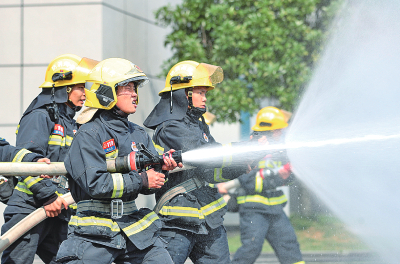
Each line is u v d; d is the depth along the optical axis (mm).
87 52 11156
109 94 4254
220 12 12648
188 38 12859
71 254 4055
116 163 4176
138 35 12930
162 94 5387
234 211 7438
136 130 4645
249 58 12555
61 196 5344
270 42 12531
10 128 11297
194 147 5031
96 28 11148
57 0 11281
